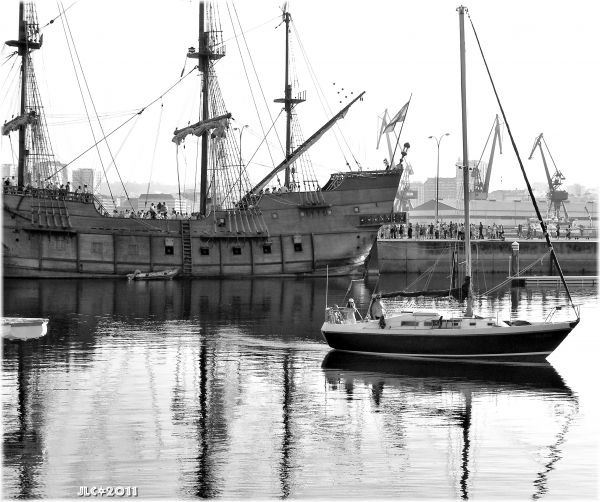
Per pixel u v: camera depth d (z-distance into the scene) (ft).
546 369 166.91
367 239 418.92
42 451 116.06
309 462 112.47
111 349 189.16
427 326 174.91
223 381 156.76
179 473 108.37
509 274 423.23
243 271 409.08
